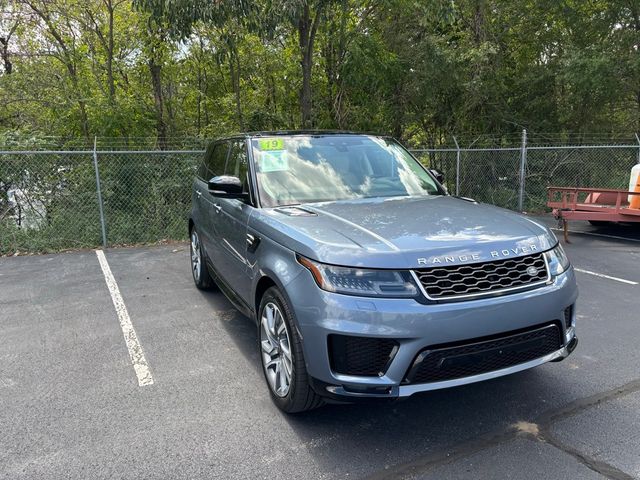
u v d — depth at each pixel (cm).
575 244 887
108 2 1300
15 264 788
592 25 1444
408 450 287
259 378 381
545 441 292
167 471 271
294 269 296
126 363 411
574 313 318
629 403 333
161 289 627
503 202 1304
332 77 1393
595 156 1341
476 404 336
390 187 419
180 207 1021
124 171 1013
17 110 1426
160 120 1409
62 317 527
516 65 1571
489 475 262
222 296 593
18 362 416
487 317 268
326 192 397
